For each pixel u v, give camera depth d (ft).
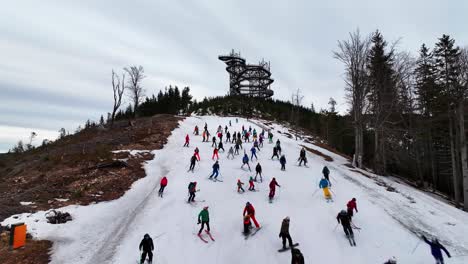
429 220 48.78
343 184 64.34
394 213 49.73
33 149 130.82
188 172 67.31
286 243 36.17
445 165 116.16
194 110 288.71
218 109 269.23
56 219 41.52
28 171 69.36
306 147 114.93
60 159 75.92
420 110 106.22
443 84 90.58
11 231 33.68
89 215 44.70
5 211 42.60
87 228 40.68
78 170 65.26
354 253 34.76
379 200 56.13
